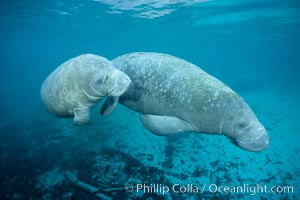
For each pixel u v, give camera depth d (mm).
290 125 10195
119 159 7477
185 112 3080
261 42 39188
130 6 15172
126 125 9977
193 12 16609
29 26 23641
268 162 7105
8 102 22656
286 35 29047
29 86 34781
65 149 8781
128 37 34750
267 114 11953
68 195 6297
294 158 7336
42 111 15508
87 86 3350
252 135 3002
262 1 13352
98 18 19453
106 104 3572
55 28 25203
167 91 3123
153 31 27531
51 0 13547
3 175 7723
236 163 7059
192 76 3064
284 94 18438
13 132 12188
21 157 8781
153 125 3404
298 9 15211
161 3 14320
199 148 7938
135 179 6551
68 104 3711
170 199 5793
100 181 6652
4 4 14539
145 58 3432
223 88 2996
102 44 50250
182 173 6688
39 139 10227
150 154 7652
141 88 3363
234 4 14156
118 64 3650
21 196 6598
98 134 9516
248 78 26906
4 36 31766
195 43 43906
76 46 56375
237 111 2922
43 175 7332
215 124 3012
